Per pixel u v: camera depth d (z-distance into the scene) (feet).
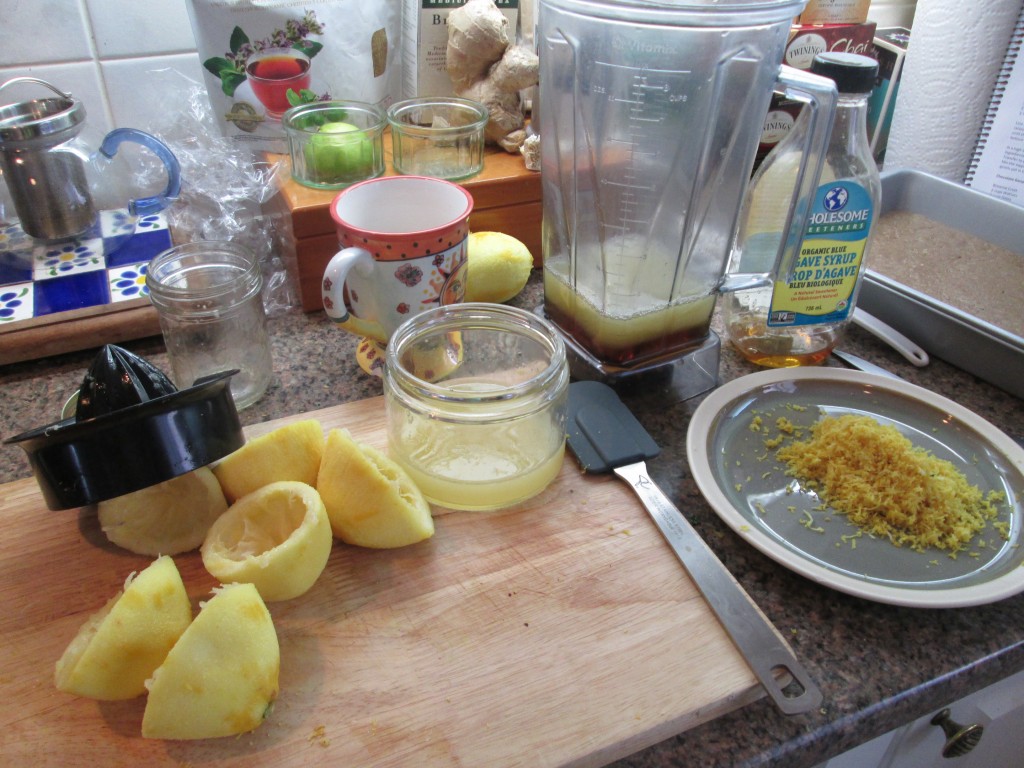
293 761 1.28
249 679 1.27
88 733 1.31
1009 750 2.26
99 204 2.70
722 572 1.59
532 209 2.63
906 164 3.18
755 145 1.88
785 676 1.42
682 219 1.89
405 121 2.61
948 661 1.49
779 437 1.95
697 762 1.34
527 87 2.61
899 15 3.56
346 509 1.57
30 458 1.49
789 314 2.14
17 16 2.44
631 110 1.78
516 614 1.52
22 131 2.26
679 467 1.93
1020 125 2.83
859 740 1.44
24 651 1.44
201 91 2.78
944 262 2.64
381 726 1.33
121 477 1.47
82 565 1.61
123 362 1.63
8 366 2.20
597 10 1.66
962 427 1.95
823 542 1.68
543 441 1.77
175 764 1.27
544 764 1.28
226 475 1.66
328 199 2.31
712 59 1.69
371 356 2.22
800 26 2.85
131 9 2.56
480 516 1.73
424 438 1.78
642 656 1.44
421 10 2.64
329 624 1.49
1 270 2.38
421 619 1.51
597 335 2.02
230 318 2.01
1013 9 2.72
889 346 2.38
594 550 1.65
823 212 1.99
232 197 2.54
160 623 1.32
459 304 1.94
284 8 2.44
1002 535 1.69
